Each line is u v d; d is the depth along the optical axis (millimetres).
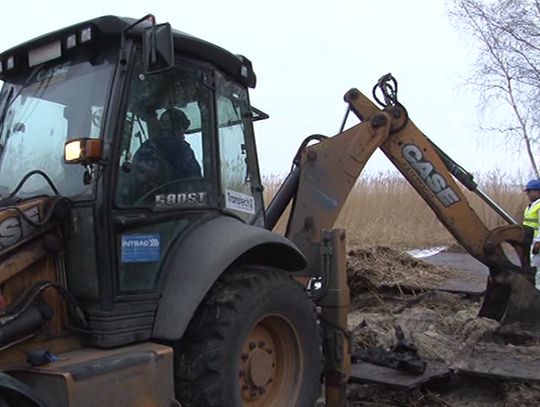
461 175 5691
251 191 4371
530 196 8039
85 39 3490
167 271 3615
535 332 5438
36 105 3760
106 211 3338
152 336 3504
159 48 3281
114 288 3365
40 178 3588
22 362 3135
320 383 4234
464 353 5301
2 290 3111
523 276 5516
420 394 4848
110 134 3379
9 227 3172
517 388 4648
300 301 4086
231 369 3588
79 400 2969
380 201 13953
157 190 3605
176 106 3756
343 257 4578
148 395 3281
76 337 3373
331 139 5234
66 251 3414
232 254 3672
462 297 7242
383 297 7617
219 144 4035
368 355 5039
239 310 3656
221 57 4016
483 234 5543
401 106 5492
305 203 5184
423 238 13141
